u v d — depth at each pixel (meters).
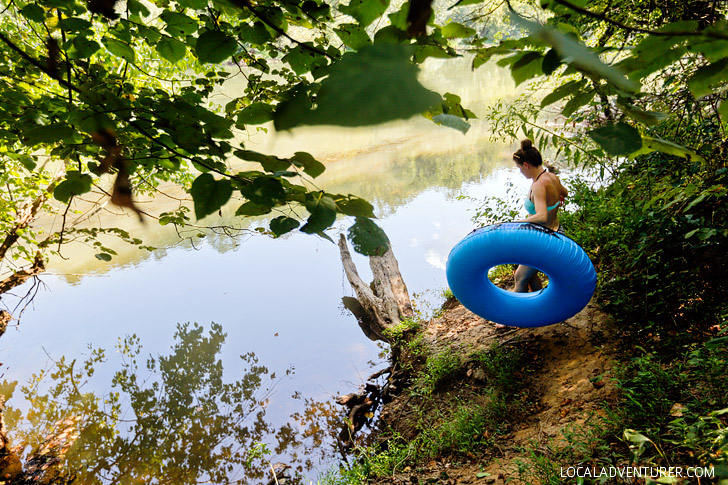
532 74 0.58
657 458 2.92
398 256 9.47
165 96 1.90
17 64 2.16
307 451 5.48
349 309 8.37
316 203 0.83
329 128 0.21
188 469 5.42
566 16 0.57
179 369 7.17
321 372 6.82
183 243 11.25
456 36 0.62
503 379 4.80
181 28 1.37
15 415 6.52
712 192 3.26
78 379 7.11
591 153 0.62
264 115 0.69
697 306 4.20
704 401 3.11
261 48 1.29
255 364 7.14
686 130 3.91
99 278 9.99
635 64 0.52
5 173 4.39
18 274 5.94
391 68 0.23
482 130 15.66
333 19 1.02
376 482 4.36
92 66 1.78
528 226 4.58
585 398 4.11
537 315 4.76
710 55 0.51
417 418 5.25
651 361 3.96
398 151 14.53
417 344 6.47
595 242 5.62
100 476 5.45
